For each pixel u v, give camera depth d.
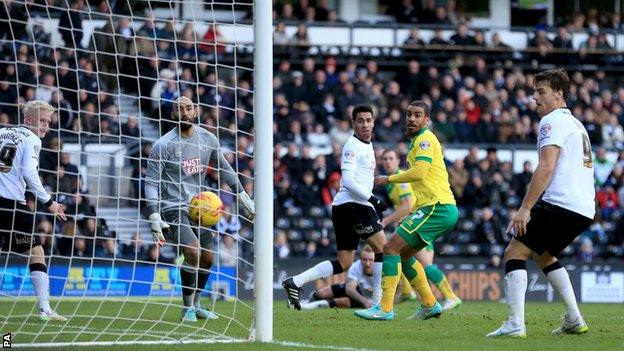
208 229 17.00
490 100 41.06
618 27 47.41
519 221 13.23
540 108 13.68
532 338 13.77
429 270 22.08
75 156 32.66
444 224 16.83
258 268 13.41
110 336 14.29
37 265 17.19
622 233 37.91
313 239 35.12
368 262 22.23
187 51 37.09
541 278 32.88
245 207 17.36
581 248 36.47
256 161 13.35
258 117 13.30
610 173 38.91
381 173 35.25
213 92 37.03
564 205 13.41
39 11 35.44
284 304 25.34
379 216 20.91
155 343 13.04
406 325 16.20
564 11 50.06
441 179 16.95
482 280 32.84
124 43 35.94
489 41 45.69
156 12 38.25
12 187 16.48
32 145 16.41
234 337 13.91
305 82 39.34
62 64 35.03
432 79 41.03
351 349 12.39
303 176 35.72
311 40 43.75
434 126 39.88
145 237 32.09
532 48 44.34
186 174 17.20
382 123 39.19
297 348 12.48
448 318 18.11
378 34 44.34
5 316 18.11
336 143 36.94
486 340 13.51
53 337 14.19
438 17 45.62
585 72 45.53
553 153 13.20
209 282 30.50
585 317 20.64
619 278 34.12
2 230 16.53
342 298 22.41
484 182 37.09
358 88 39.84
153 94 35.44
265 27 13.34
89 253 29.97
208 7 40.97
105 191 32.69
